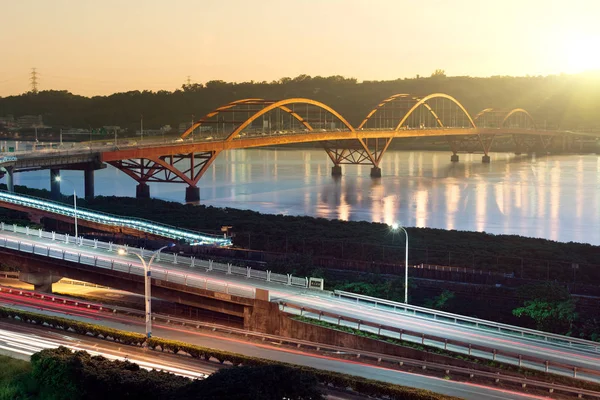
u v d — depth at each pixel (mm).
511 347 45375
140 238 85875
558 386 38594
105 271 58562
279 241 85750
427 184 182000
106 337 46281
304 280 58031
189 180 143125
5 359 36875
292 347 46500
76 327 47156
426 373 41406
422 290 66438
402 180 194125
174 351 43531
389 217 124312
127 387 31734
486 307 62062
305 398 29688
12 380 33562
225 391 28891
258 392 28766
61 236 73625
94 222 90312
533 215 127938
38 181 190000
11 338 45250
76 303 56844
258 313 50781
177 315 55438
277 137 170000
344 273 71000
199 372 39719
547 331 55719
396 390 35844
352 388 37094
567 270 73312
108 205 119000
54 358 34031
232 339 48094
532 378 40125
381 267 73250
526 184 181750
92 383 32375
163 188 172125
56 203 98000
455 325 50125
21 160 106750
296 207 136750
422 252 81375
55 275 62250
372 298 54125
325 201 146250
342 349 45750
